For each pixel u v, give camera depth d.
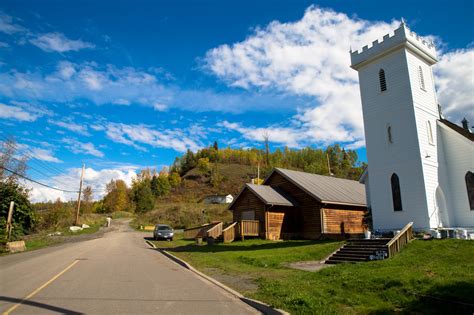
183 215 65.44
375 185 22.25
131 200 115.19
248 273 13.45
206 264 16.19
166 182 117.81
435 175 20.81
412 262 12.74
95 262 16.80
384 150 22.00
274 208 29.22
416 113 20.89
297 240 27.05
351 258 15.78
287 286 10.08
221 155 159.75
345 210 30.31
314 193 28.45
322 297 8.65
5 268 14.72
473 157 20.69
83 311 7.56
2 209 29.45
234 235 28.52
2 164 36.09
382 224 21.55
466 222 20.62
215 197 92.62
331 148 123.69
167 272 14.02
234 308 8.18
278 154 129.62
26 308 7.73
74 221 56.09
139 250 24.62
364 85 23.72
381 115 22.44
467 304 7.24
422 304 7.62
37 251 23.36
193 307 8.18
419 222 19.75
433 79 23.42
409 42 21.41
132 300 8.74
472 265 11.20
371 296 8.60
